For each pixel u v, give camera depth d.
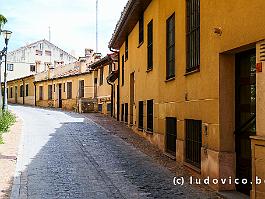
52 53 61.66
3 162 10.60
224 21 7.29
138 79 17.06
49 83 44.66
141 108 16.88
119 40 22.06
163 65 12.25
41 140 15.41
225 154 7.41
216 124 7.58
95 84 35.03
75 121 24.77
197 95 8.82
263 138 5.78
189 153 9.65
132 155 12.02
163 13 12.28
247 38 6.42
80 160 11.20
